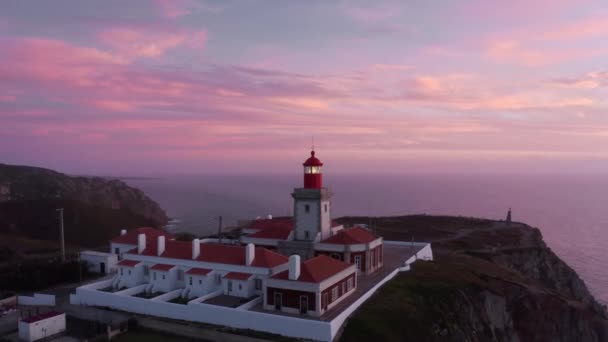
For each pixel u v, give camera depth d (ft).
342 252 175.73
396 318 136.26
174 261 166.30
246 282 150.51
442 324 145.38
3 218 426.92
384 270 186.39
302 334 121.70
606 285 359.46
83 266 195.52
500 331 169.58
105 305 153.07
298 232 188.44
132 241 206.08
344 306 139.13
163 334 133.49
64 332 134.72
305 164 187.93
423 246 242.58
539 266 294.46
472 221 398.42
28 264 199.41
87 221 461.37
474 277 190.70
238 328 129.59
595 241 550.77
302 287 133.49
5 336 131.64
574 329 194.80
